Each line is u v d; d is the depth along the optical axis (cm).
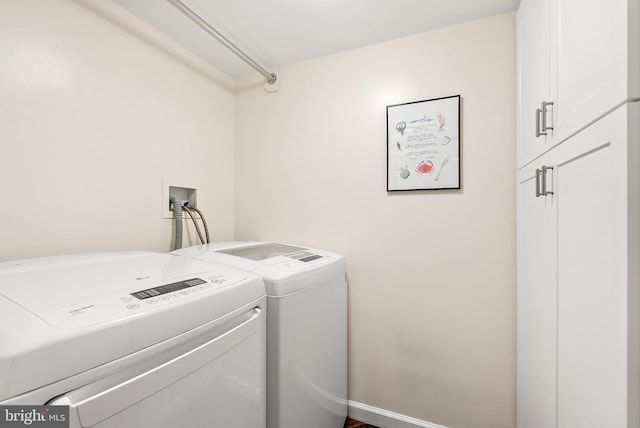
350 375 164
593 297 65
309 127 174
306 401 118
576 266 73
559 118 82
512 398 134
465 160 141
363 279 161
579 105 70
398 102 154
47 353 45
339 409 148
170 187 155
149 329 59
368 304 160
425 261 149
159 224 146
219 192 182
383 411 157
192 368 66
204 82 172
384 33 150
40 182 103
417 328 151
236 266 113
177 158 155
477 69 139
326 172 170
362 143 161
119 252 112
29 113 99
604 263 61
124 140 129
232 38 153
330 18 138
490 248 138
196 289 76
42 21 102
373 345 159
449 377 145
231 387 79
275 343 102
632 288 53
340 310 147
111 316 56
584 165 69
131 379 55
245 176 191
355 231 163
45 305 56
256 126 188
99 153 120
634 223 52
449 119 143
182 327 65
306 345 117
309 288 118
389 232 156
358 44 159
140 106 136
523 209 121
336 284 142
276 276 104
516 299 133
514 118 133
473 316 141
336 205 167
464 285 142
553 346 87
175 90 154
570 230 76
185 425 65
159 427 59
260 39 154
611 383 58
